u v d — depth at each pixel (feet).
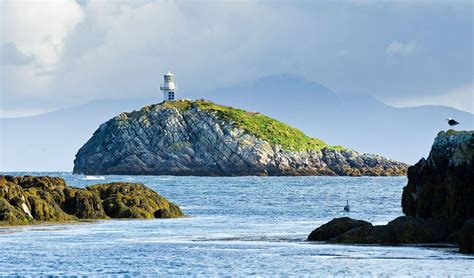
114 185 500.74
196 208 624.18
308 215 539.29
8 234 363.15
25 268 258.57
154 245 323.37
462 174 314.14
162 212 483.51
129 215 464.24
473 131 324.80
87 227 404.36
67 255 289.12
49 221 423.23
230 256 285.02
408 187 340.18
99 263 269.44
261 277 239.30
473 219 284.61
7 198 412.77
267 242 332.19
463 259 262.26
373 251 283.79
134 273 248.32
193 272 249.75
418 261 259.19
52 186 460.96
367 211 587.27
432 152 331.98
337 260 266.57
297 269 251.19
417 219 305.53
